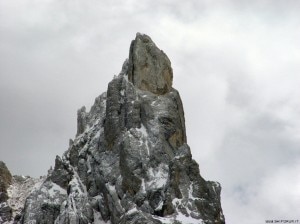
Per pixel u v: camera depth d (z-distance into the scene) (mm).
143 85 154625
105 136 150750
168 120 147250
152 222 125375
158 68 156500
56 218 147500
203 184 138375
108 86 153000
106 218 141375
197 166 139375
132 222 125812
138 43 157875
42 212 148250
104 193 143750
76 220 138750
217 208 139000
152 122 145625
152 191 134125
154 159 140000
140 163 139125
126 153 140250
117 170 143625
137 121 146500
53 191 154125
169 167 137375
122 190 139500
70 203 143250
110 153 147750
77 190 147125
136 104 147750
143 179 137625
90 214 142000
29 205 152375
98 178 146625
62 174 156750
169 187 133750
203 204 134875
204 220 132375
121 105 150375
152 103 149250
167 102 150625
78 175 153750
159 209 131000
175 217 130250
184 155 139000
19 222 157875
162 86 155250
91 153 152750
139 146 141125
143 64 156125
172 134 147000
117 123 148500
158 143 142250
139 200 134375
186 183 136500
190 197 134750
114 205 138875
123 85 152125
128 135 142500
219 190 143750
